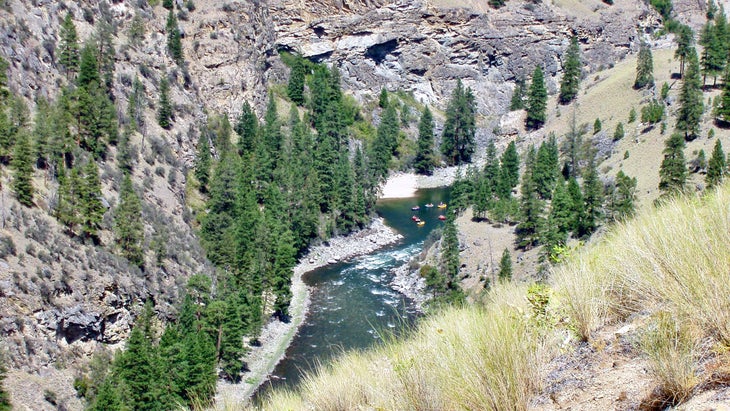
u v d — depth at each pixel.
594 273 7.92
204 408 12.26
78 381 47.22
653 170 85.94
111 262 56.62
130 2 101.81
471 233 76.12
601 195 67.25
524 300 8.74
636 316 6.93
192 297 60.28
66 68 80.50
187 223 75.38
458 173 107.31
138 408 40.22
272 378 49.75
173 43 103.88
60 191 56.59
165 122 88.25
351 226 95.50
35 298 48.34
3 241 49.66
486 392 6.66
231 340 49.22
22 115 63.47
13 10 78.94
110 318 54.03
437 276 62.31
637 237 7.94
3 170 57.62
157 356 43.34
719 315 5.64
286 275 63.50
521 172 113.75
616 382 6.01
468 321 8.31
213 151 95.69
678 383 5.26
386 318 61.44
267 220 79.06
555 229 63.38
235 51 115.44
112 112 74.88
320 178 96.38
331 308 65.25
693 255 6.53
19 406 41.75
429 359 7.74
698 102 90.38
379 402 7.90
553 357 7.12
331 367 10.20
